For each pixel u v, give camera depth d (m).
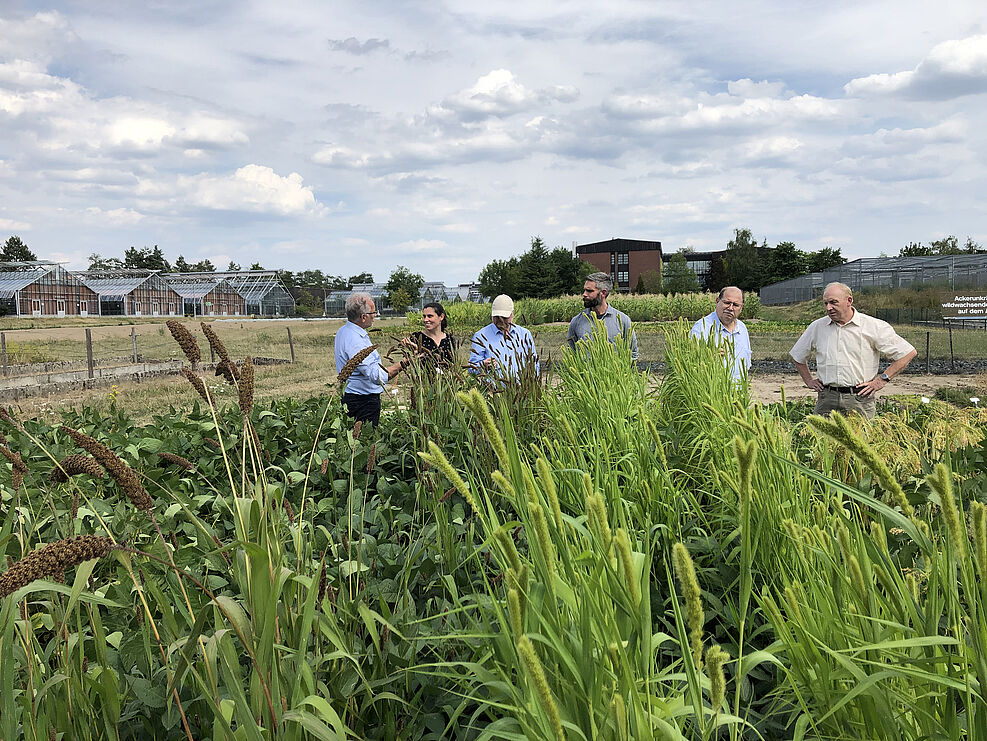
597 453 2.73
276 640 1.61
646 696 1.20
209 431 4.23
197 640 1.46
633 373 4.54
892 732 1.28
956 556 1.24
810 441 3.68
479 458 3.41
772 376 18.38
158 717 1.70
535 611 1.30
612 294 58.50
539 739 1.20
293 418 4.98
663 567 2.50
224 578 2.35
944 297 41.91
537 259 80.44
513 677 1.48
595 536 1.36
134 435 4.55
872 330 6.00
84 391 15.60
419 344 4.83
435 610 2.22
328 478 3.66
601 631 1.25
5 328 43.62
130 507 2.98
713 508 2.97
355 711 1.74
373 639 1.82
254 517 1.68
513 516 2.84
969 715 1.12
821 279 59.12
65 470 1.52
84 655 1.79
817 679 1.48
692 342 4.75
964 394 12.20
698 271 122.94
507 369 4.68
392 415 4.91
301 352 27.75
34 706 1.49
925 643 1.16
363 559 2.44
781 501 2.27
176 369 20.19
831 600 1.53
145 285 76.50
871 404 6.14
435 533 2.72
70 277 71.00
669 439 3.72
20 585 1.07
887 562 1.47
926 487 2.55
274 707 1.47
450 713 1.77
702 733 1.13
